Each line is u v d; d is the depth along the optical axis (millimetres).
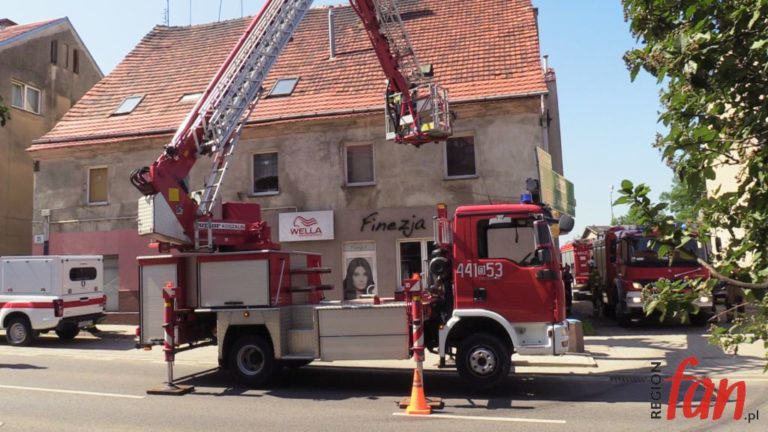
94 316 15508
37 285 14602
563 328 7676
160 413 7035
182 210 9422
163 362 11492
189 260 9039
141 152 18344
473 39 18500
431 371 10031
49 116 24469
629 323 15359
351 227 16406
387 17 12477
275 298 8586
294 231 16547
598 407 7191
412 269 16156
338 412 7035
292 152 17078
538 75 16125
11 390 8586
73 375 9945
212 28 23969
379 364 10766
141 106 19906
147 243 17969
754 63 2129
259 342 8602
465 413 6914
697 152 2232
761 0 2016
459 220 8117
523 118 15633
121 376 9820
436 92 12484
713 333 2502
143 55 23203
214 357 12094
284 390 8500
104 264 18484
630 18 2477
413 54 12625
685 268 14539
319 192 16766
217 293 8742
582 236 30219
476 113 15859
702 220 2395
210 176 10195
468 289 7953
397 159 16328
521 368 9992
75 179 18828
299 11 11578
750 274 2338
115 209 18359
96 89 21562
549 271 7723
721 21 2229
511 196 15461
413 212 16047
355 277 16406
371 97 17188
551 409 7094
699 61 2137
